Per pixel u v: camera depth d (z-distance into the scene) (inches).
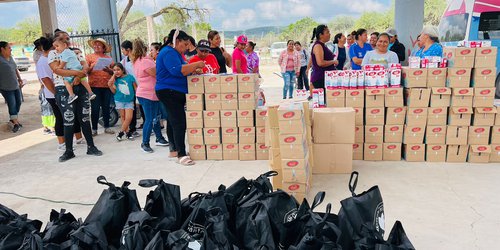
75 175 189.0
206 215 84.4
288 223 83.5
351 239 80.7
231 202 91.7
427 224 122.4
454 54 172.6
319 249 74.0
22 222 89.2
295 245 81.1
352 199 83.2
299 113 136.3
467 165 177.6
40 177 188.2
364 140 187.9
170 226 87.7
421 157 184.4
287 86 412.2
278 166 149.5
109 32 348.2
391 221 125.2
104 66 266.1
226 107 196.5
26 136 294.2
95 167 200.2
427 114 179.9
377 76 183.3
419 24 400.5
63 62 199.0
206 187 163.9
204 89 195.8
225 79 193.6
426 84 178.5
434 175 165.8
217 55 252.5
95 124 270.8
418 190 149.8
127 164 202.7
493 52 171.5
